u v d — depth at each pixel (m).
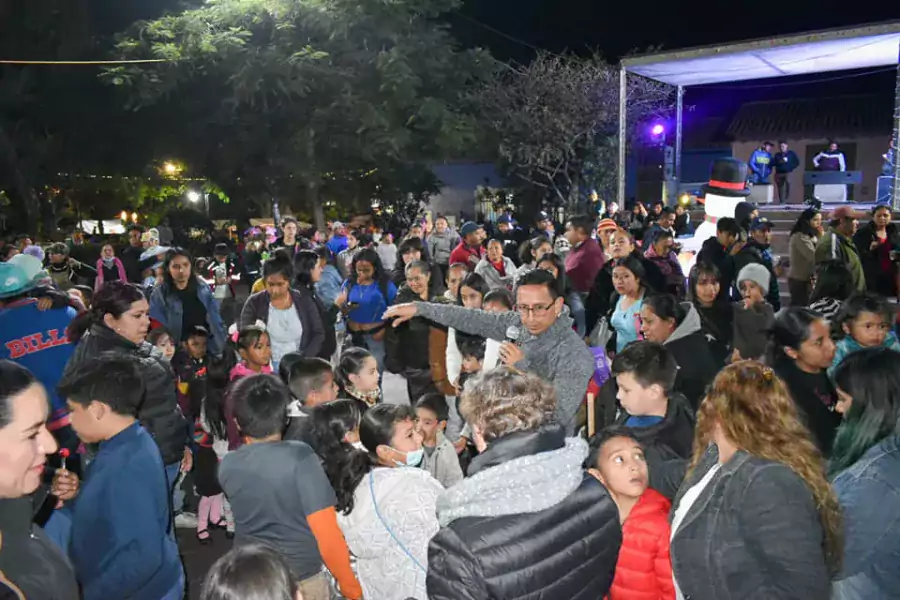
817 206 11.10
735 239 7.53
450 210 33.22
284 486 2.85
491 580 1.92
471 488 2.01
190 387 5.56
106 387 2.72
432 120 26.08
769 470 2.10
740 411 2.21
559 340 3.63
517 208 30.80
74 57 26.22
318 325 6.11
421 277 6.60
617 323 5.54
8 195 25.72
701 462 2.40
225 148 26.80
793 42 12.65
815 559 2.00
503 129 27.86
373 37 26.12
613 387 4.47
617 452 2.54
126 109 25.25
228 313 9.95
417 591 2.64
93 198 30.77
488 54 27.69
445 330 5.48
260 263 15.56
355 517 2.78
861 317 3.97
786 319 3.77
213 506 5.34
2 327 4.40
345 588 2.87
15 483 1.85
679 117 18.16
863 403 2.58
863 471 2.42
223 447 4.91
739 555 2.08
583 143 27.41
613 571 2.17
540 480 2.02
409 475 2.79
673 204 17.55
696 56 13.83
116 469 2.69
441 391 5.46
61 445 4.09
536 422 2.14
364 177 28.84
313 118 25.39
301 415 3.79
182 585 2.99
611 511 2.15
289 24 24.27
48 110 26.77
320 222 28.05
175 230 25.61
